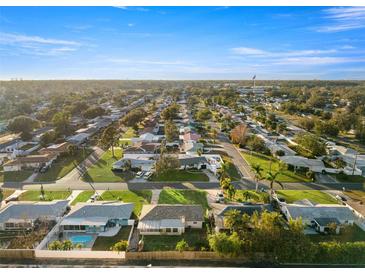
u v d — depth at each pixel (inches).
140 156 2559.1
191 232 1421.0
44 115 4296.3
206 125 4040.4
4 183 2017.7
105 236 1392.7
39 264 1165.7
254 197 1787.6
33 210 1521.9
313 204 1616.6
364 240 1381.6
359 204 1690.5
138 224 1425.9
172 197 1790.1
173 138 3257.9
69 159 2551.7
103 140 2812.5
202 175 2171.5
